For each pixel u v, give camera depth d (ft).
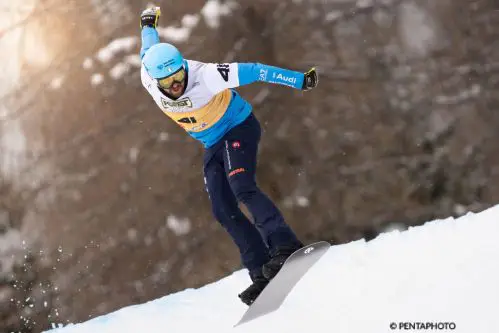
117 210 91.76
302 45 86.02
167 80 39.68
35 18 93.81
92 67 90.99
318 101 86.38
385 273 51.39
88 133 91.76
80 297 93.56
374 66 84.99
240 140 42.91
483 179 83.76
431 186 84.79
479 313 40.29
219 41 86.74
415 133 84.84
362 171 85.92
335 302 48.03
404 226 85.35
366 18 84.99
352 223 86.17
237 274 63.16
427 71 84.17
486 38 83.05
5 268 95.81
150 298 91.15
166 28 87.97
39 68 93.50
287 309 47.83
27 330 95.20
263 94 87.40
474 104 83.66
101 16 90.99
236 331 45.75
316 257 38.96
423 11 83.76
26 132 94.58
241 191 40.91
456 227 57.57
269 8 86.63
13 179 95.55
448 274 46.88
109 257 92.43
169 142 89.51
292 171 87.30
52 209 94.27
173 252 90.48
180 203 89.86
